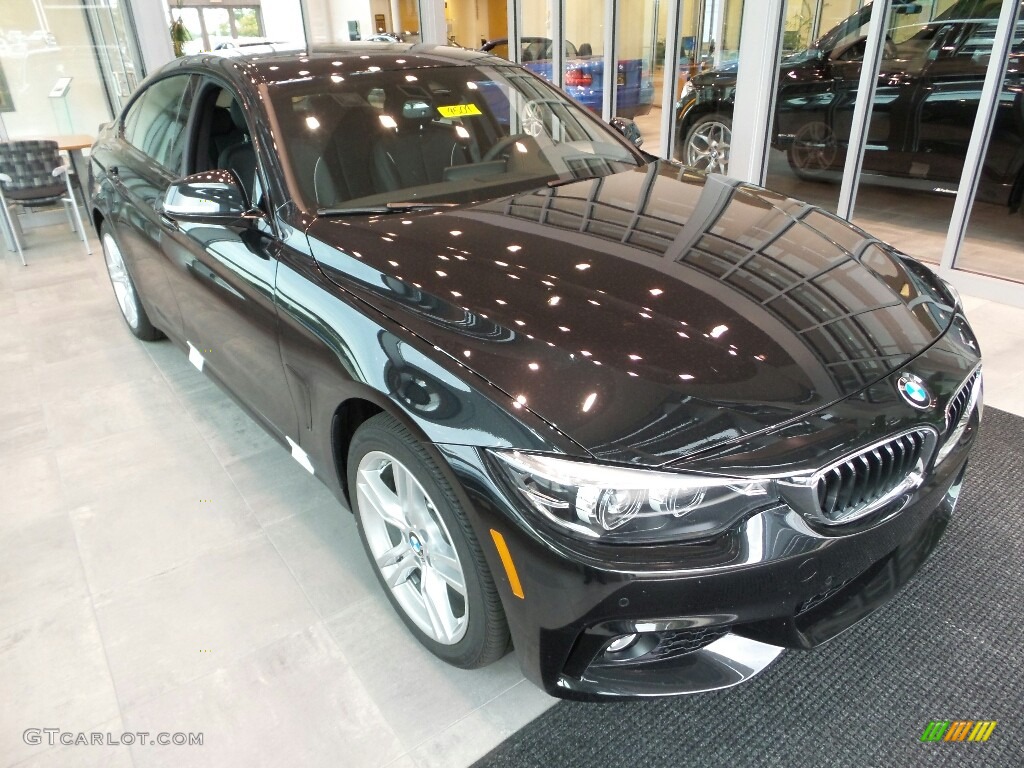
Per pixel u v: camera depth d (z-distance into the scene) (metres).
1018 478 2.18
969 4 4.11
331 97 2.07
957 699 1.48
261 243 1.83
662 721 1.45
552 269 1.52
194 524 2.12
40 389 3.00
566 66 6.02
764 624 1.21
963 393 1.44
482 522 1.21
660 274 1.51
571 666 1.23
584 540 1.12
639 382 1.21
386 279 1.52
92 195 3.13
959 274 3.78
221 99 2.22
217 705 1.54
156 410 2.79
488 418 1.21
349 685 1.57
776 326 1.37
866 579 1.42
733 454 1.13
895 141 4.74
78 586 1.89
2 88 5.44
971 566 1.84
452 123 2.15
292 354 1.71
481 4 8.17
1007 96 4.04
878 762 1.35
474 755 1.40
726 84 5.39
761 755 1.37
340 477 1.76
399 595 1.64
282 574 1.91
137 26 5.59
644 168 2.23
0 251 5.12
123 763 1.42
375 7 6.89
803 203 2.04
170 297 2.54
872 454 1.21
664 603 1.12
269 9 6.63
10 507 2.23
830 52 4.87
